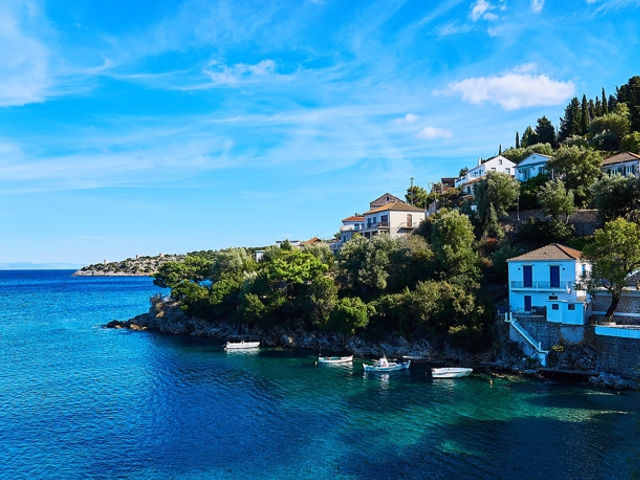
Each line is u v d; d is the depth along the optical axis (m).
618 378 51.31
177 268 127.00
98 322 121.44
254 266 114.31
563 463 34.41
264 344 85.50
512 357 61.28
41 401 51.38
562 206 81.69
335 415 45.75
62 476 34.22
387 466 34.72
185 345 86.25
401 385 55.84
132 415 46.66
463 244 78.38
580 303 56.25
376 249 85.19
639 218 75.25
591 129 123.50
